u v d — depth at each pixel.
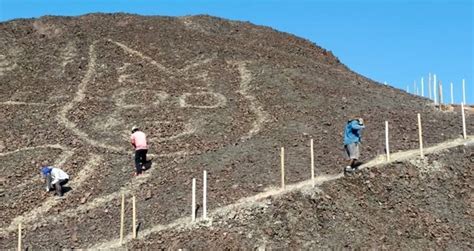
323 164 28.05
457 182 26.25
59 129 34.88
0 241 25.44
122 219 24.42
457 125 31.53
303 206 24.11
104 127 35.03
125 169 30.45
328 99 36.59
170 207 25.88
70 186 29.56
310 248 22.61
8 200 28.67
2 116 36.41
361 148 29.28
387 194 25.34
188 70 41.66
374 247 22.75
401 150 28.86
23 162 31.81
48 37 45.53
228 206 25.05
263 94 37.62
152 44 44.75
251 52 44.44
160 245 23.34
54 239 25.25
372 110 34.66
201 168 28.75
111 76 40.53
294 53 46.88
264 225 23.44
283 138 31.25
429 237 23.52
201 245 22.88
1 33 45.88
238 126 33.91
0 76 40.88
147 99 37.75
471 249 23.03
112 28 46.88
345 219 23.86
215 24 50.06
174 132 33.94
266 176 27.09
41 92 39.09
